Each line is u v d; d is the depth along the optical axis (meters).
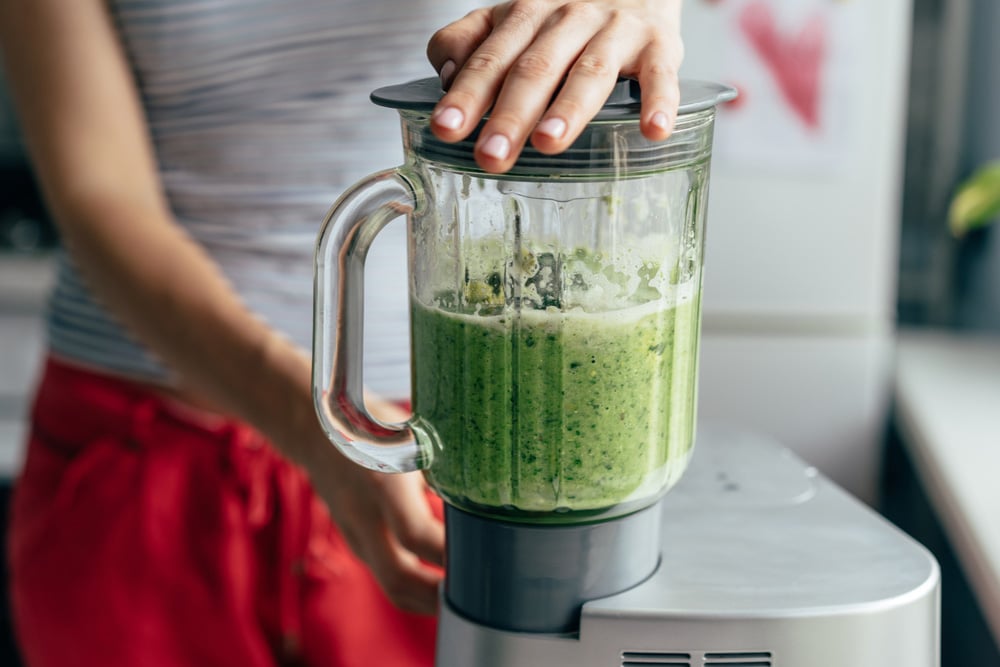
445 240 0.46
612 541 0.50
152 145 0.87
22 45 0.79
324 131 0.83
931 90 1.64
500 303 0.45
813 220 1.42
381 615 0.85
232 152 0.84
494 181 0.43
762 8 1.35
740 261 1.44
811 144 1.39
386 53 0.80
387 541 0.58
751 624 0.49
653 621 0.49
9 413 1.86
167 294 0.67
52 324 0.93
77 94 0.78
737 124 1.39
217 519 0.83
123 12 0.81
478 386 0.46
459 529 0.51
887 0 1.35
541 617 0.50
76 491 0.85
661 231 0.45
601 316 0.44
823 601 0.49
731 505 0.59
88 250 0.72
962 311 1.71
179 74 0.83
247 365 0.63
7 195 1.93
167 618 0.84
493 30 0.46
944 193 1.68
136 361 0.86
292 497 0.84
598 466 0.46
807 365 1.47
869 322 1.46
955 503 1.05
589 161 0.43
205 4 0.79
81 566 0.84
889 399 1.49
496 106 0.41
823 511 0.59
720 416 1.49
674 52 0.44
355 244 0.47
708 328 1.47
